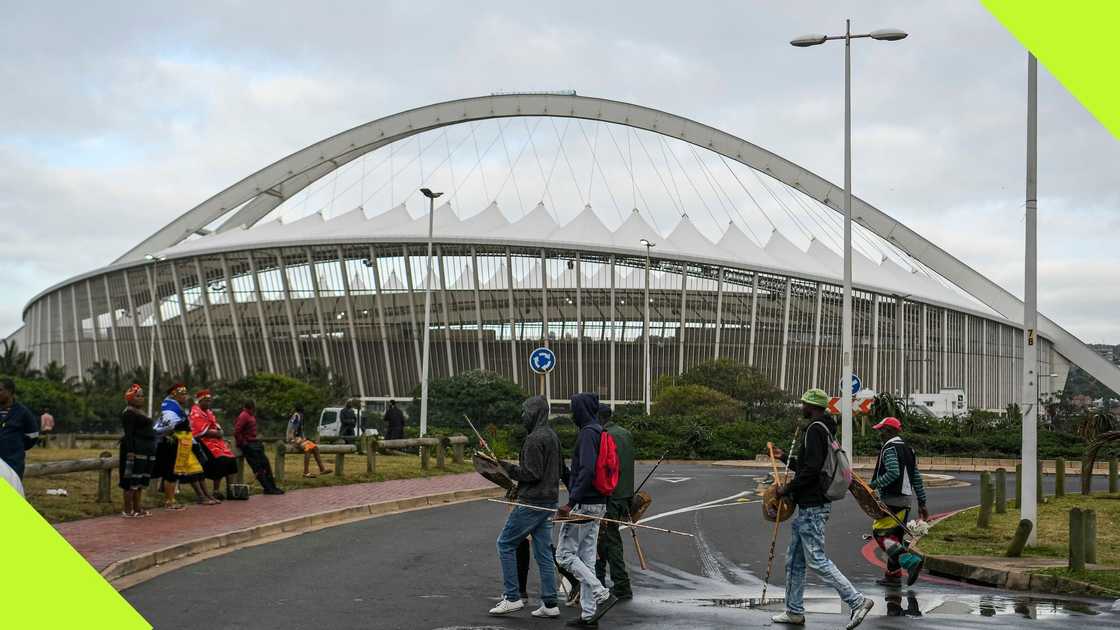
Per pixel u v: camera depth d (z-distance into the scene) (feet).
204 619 27.30
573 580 32.78
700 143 286.46
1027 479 46.98
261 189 315.58
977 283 297.12
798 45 88.48
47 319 353.10
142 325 312.09
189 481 55.26
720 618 30.01
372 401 289.53
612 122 288.71
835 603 33.24
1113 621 29.68
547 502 30.14
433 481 81.41
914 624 29.04
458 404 214.90
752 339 283.18
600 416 35.19
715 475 107.34
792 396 260.01
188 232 320.50
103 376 269.23
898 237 295.28
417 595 32.50
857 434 142.82
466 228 287.69
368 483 76.89
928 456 143.23
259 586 32.96
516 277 283.38
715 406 204.64
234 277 297.33
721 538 52.26
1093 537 41.96
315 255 290.35
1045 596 35.22
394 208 309.22
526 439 30.63
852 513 71.05
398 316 287.48
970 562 41.01
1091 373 310.65
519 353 283.79
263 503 58.54
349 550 42.75
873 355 288.10
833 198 290.76
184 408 57.16
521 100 291.17
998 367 322.55
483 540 47.73
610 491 29.73
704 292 281.95
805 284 286.66
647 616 30.30
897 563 38.04
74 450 114.11
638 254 274.77
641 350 280.31
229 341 297.94
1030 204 47.11
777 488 31.12
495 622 28.58
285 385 207.00
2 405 39.63
